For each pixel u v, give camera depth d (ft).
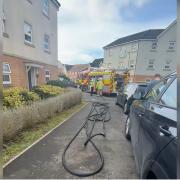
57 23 66.39
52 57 62.54
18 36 40.60
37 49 50.49
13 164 12.89
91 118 28.40
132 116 16.15
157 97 10.99
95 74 78.13
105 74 71.56
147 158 8.04
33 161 13.41
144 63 115.44
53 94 35.63
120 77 70.38
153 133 8.30
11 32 37.93
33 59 48.06
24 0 42.93
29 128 20.70
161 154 6.79
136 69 115.44
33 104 22.91
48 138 18.42
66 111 33.24
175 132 6.46
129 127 17.90
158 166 6.75
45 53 56.29
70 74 219.20
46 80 57.77
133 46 119.03
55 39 64.90
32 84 49.67
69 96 36.19
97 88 72.59
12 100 22.90
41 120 23.24
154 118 8.95
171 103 8.63
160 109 9.07
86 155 14.67
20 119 18.26
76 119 27.40
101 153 15.16
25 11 43.47
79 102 44.37
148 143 8.63
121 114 33.81
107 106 41.39
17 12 40.01
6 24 36.37
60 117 28.19
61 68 171.63
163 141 6.96
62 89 43.34
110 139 18.75
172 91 9.23
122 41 132.26
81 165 13.00
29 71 49.32
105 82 70.44
